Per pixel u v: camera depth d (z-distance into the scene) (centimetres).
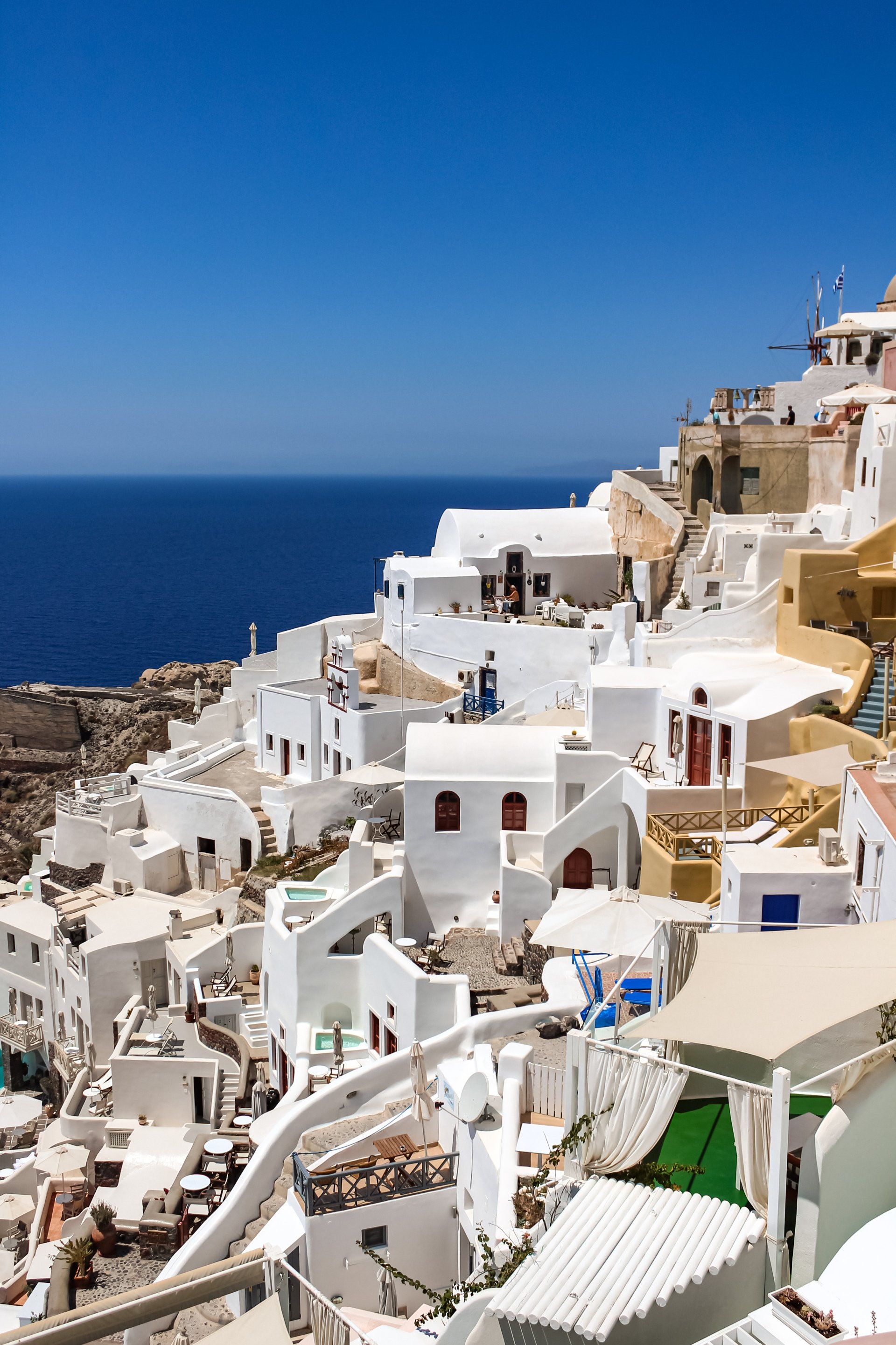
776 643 4641
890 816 2527
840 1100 1584
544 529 7131
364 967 4138
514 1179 2306
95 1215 3662
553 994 3441
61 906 5984
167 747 9831
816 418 6931
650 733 4538
